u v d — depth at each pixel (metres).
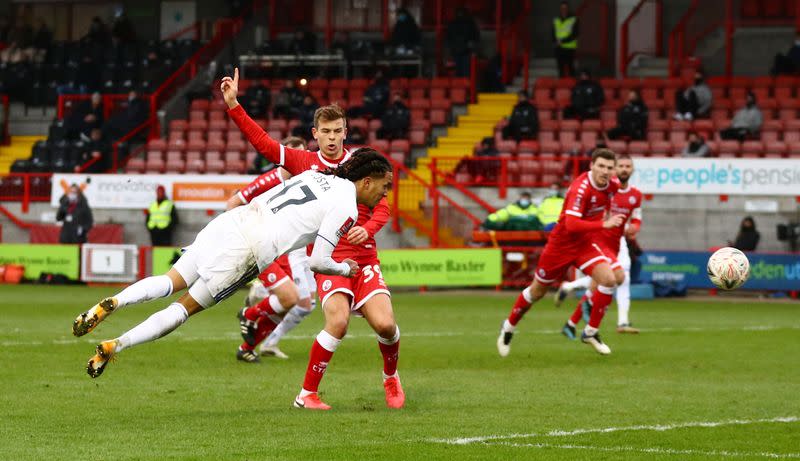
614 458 17.06
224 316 44.00
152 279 19.45
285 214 19.77
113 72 84.50
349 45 81.62
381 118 72.94
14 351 30.89
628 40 81.62
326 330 21.38
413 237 63.44
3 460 16.39
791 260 56.47
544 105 74.62
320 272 19.98
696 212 60.94
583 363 29.72
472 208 63.38
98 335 35.62
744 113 69.56
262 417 20.42
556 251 30.53
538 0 85.06
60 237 64.81
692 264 57.56
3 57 88.19
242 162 72.38
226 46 84.50
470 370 28.08
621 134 69.31
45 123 84.94
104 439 18.17
